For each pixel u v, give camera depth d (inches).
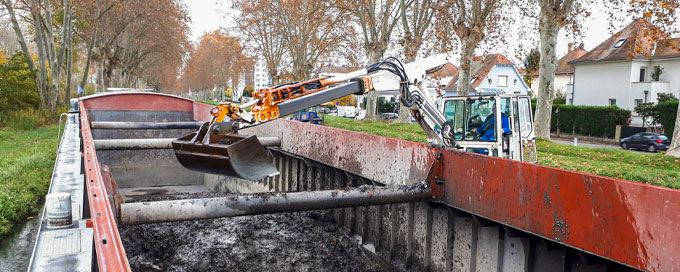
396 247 277.6
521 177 190.7
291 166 426.9
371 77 254.5
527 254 196.4
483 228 221.0
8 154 669.3
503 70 2092.8
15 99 1164.5
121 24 1704.0
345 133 330.0
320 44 1715.1
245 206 207.8
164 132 646.5
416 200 237.0
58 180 198.2
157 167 595.8
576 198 168.7
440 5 926.4
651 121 1401.3
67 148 289.3
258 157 196.4
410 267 265.0
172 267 289.6
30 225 395.2
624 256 153.3
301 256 305.0
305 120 965.8
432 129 279.4
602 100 1723.7
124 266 88.1
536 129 781.3
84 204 161.9
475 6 812.6
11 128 1031.6
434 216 250.7
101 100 630.5
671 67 1557.6
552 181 177.6
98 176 165.6
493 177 205.0
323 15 1456.7
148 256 302.7
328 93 233.3
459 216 232.2
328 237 335.9
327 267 291.1
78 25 1616.6
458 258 234.8
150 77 3816.4
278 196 215.0
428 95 275.6
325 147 357.1
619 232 155.0
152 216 197.0
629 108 1619.1
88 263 112.3
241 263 296.5
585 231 165.6
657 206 143.7
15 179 496.7
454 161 230.2
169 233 346.0
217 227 356.8
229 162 184.1
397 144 273.1
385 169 283.9
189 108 695.1
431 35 1084.5
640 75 1632.6
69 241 126.8
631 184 151.3
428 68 273.0
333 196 222.2
